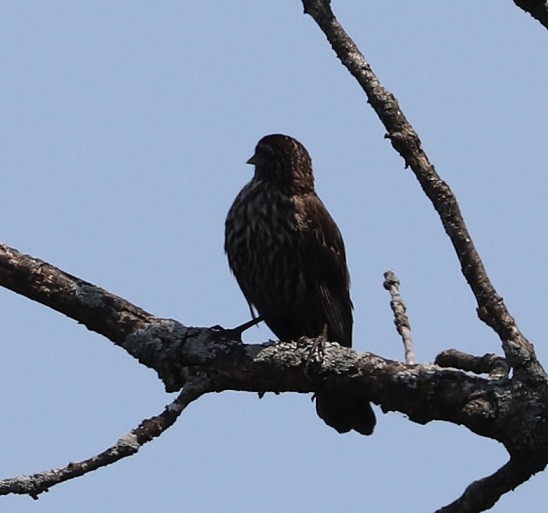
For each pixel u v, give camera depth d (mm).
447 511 9234
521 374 8703
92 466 8492
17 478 8375
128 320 9766
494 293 8609
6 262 9773
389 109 8602
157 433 8789
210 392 9617
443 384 9000
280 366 9461
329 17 8875
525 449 8719
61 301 9812
